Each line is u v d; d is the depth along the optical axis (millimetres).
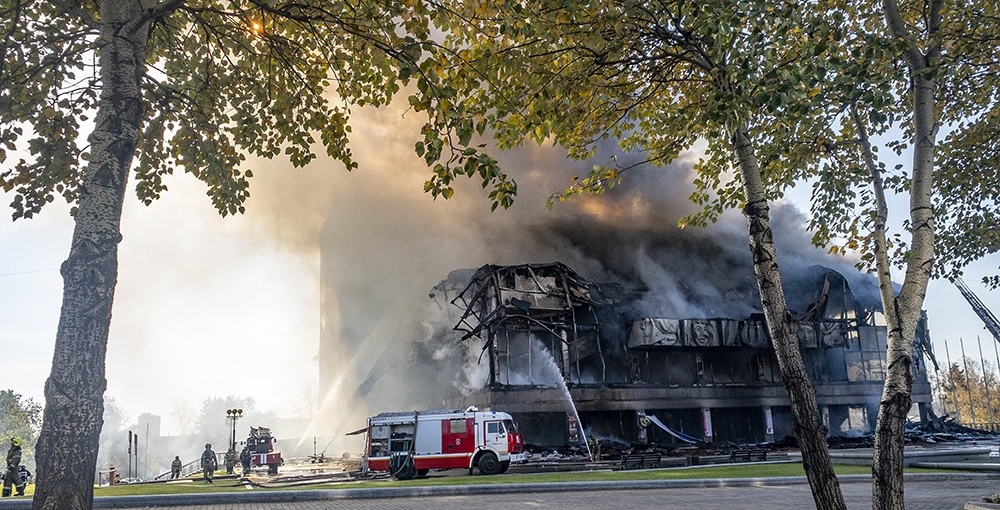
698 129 9352
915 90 7551
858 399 53906
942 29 9414
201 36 10445
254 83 10719
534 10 7613
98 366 5676
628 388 47375
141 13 6922
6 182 9258
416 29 8211
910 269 6816
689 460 29031
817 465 5723
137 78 6746
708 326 52156
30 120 9195
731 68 6414
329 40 10172
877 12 9578
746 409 54156
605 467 28609
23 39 8672
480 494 15797
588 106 8867
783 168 10656
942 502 13359
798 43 7227
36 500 5250
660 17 7223
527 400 43969
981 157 12125
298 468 41406
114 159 6188
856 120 8016
